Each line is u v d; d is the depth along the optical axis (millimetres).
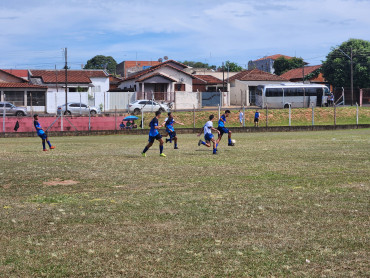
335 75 81125
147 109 54219
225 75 87500
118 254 5840
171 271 5238
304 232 6723
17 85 56469
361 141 27141
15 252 5957
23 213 8164
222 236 6582
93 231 6926
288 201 8922
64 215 7980
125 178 12227
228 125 49906
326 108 54781
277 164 15062
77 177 12492
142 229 7008
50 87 64750
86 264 5492
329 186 10594
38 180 12008
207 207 8469
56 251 5984
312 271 5199
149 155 19047
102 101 59312
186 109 60594
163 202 8977
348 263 5434
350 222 7262
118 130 42375
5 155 19406
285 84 63281
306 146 23297
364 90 68812
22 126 42000
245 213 7953
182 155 18734
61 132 40969
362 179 11578
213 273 5168
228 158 17250
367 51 80188
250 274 5129
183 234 6707
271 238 6457
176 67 72312
